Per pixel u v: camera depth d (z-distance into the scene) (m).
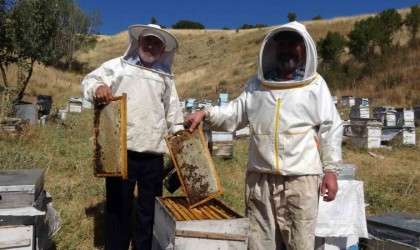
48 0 12.20
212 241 2.28
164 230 2.52
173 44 3.17
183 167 2.56
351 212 3.34
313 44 2.43
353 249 3.43
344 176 3.40
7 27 11.57
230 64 36.81
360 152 9.59
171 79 3.28
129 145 3.03
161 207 2.63
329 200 2.49
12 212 2.44
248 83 2.75
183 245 2.25
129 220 3.18
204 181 2.59
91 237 3.71
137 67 3.11
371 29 24.20
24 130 7.36
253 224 2.63
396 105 18.12
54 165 5.98
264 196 2.57
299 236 2.45
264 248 2.60
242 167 7.16
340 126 2.50
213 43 49.06
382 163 8.35
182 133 2.60
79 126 10.11
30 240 2.55
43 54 12.47
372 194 5.59
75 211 4.20
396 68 22.09
